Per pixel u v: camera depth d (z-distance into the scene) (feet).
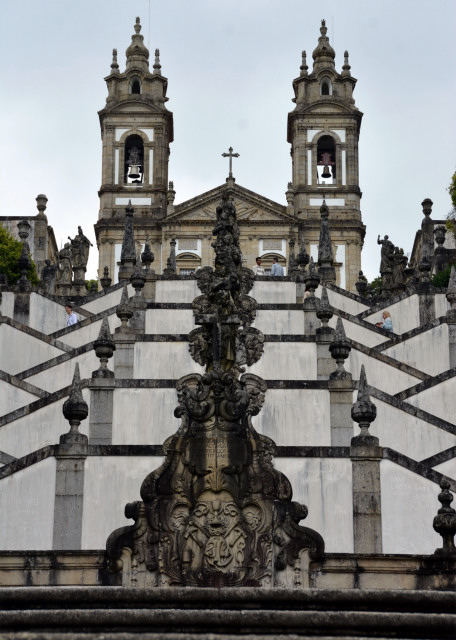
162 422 94.99
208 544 63.87
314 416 95.35
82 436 82.12
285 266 291.99
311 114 303.48
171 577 63.62
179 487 64.59
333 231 296.30
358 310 140.46
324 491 81.51
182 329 124.36
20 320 137.90
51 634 42.45
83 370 110.73
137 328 124.36
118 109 302.86
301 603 46.65
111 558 64.13
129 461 81.76
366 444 82.07
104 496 81.20
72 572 65.26
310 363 111.45
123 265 153.99
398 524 80.84
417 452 94.12
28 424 95.40
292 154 311.06
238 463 64.75
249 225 294.05
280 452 82.23
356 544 80.59
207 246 292.40
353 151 302.04
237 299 72.43
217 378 65.92
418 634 42.86
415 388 103.96
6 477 81.30
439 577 65.41
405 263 179.22
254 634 42.78
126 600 46.78
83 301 142.31
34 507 80.89
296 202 299.58
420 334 121.60
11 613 42.75
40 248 238.89
